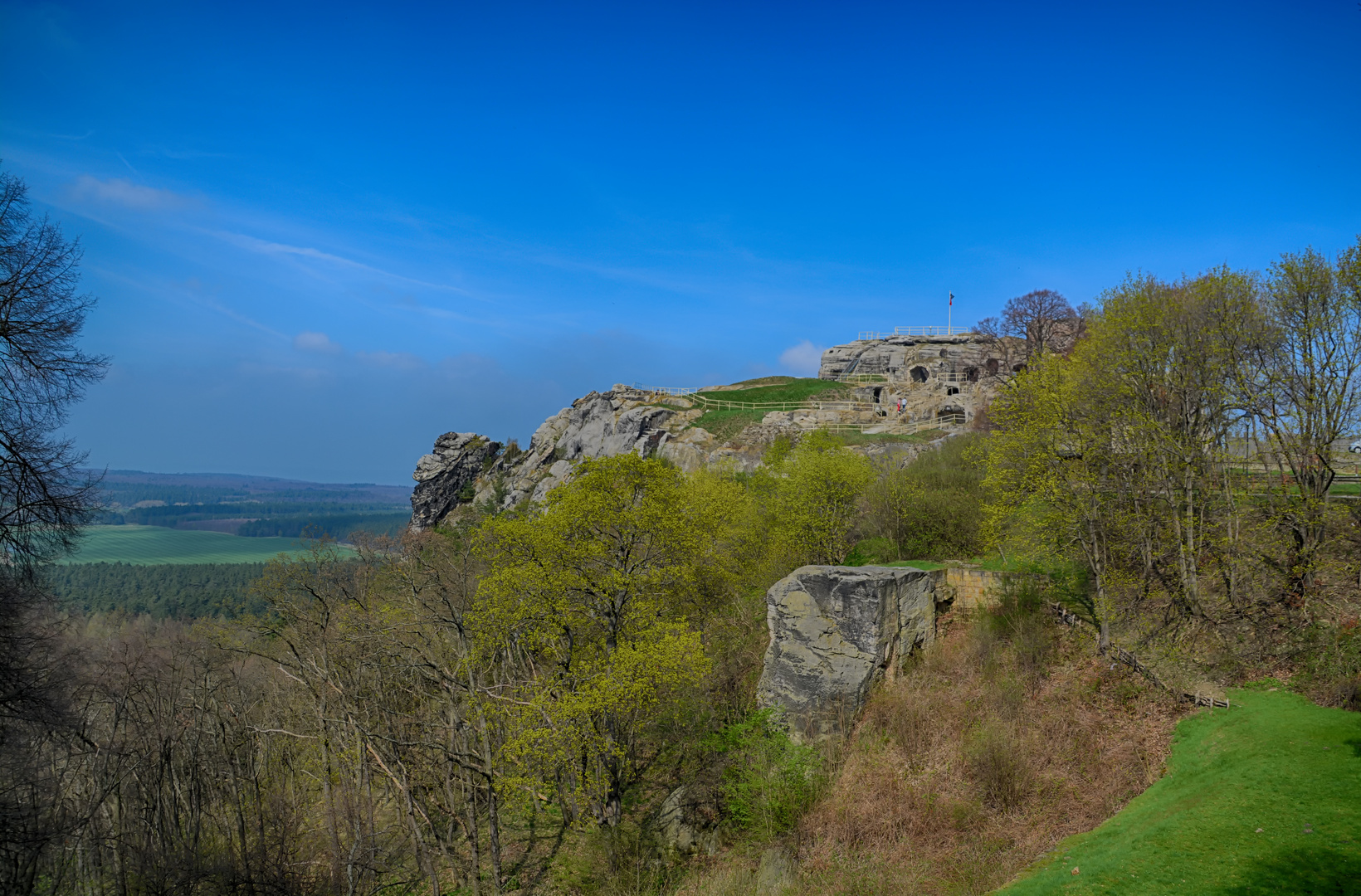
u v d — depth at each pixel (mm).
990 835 18281
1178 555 23438
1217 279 22578
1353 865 11711
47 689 19500
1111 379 24078
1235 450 23578
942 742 22219
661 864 22094
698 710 27688
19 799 20125
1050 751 20609
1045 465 24938
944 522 33594
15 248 18594
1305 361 20344
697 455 69125
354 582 40281
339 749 25500
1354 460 20625
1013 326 72562
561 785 25953
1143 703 21109
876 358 94562
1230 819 14344
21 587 18812
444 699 25875
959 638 27844
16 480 18656
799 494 36094
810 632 25703
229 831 24391
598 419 86938
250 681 33812
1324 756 15344
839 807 20719
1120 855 14602
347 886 22156
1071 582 27578
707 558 33594
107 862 23484
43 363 19234
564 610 25578
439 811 27688
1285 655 20016
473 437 103125
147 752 24641
